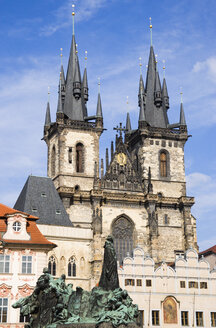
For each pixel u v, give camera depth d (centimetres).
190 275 10594
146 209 13575
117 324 4609
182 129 14725
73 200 13062
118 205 13388
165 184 14212
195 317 10356
